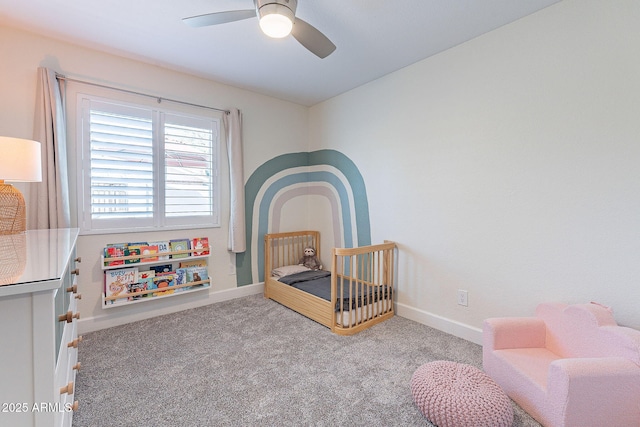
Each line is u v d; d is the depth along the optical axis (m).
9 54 2.11
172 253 2.73
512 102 2.04
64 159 2.24
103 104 2.47
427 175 2.57
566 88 1.80
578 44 1.75
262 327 2.52
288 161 3.70
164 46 2.37
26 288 0.67
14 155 1.54
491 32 2.13
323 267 3.70
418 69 2.61
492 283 2.17
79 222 2.39
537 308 1.81
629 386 1.23
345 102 3.35
